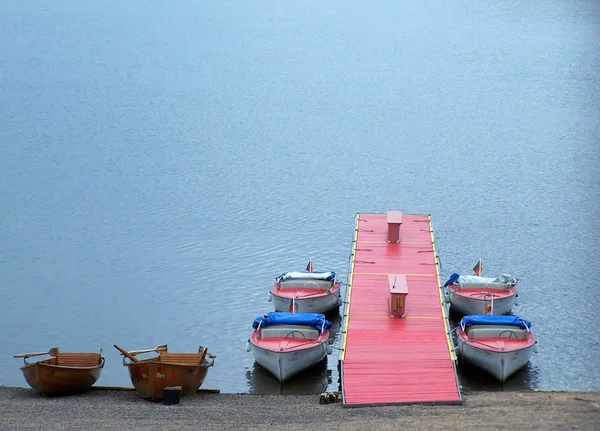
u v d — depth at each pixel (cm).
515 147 12088
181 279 7012
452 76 18212
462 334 5088
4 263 7538
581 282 6769
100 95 16388
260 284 6825
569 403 3931
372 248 6519
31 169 11050
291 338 5100
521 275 6975
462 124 13775
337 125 13862
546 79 17462
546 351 5459
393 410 3991
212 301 6531
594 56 19825
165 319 6247
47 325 6212
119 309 6456
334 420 3800
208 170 10938
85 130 13438
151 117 14438
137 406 4119
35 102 15725
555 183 10075
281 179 10475
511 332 5003
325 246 7762
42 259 7619
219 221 8631
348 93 16688
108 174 10756
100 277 7125
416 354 4719
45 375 4262
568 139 12506
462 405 4081
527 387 4938
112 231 8381
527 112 14525
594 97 15612
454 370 4512
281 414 3962
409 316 5275
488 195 9631
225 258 7462
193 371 4350
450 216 8825
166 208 9169
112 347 5822
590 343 5584
